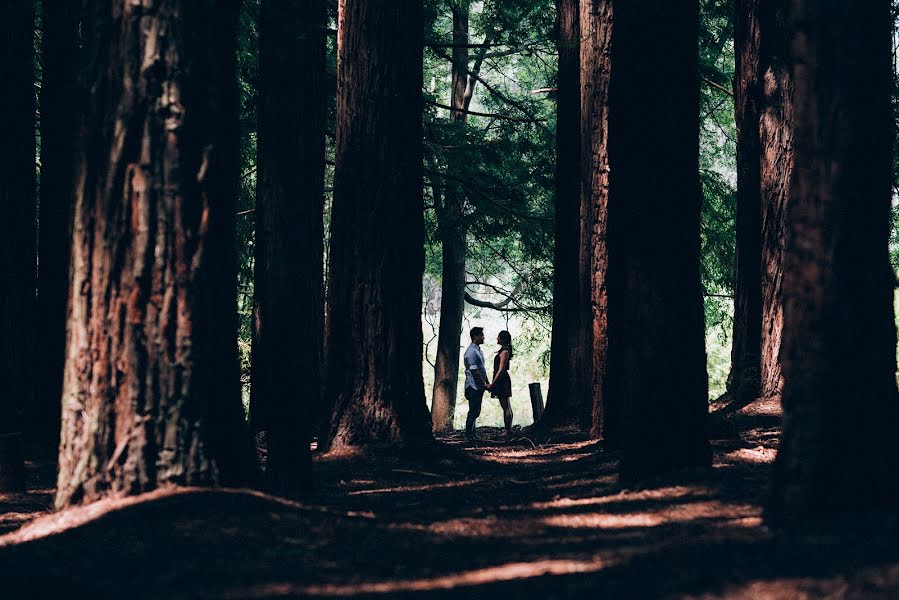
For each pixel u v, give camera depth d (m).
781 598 3.88
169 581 4.75
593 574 4.57
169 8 6.24
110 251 6.15
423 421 11.06
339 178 11.29
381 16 11.21
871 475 5.45
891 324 5.54
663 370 7.89
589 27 14.50
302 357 7.48
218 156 6.38
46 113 12.28
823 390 5.49
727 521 5.97
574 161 15.83
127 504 5.87
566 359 15.48
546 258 22.84
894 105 14.68
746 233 13.67
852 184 5.45
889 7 5.57
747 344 13.59
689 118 7.93
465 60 25.94
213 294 6.34
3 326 9.51
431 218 25.36
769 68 12.97
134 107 6.17
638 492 7.28
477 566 5.12
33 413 11.89
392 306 11.06
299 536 5.73
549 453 12.22
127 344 6.15
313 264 12.59
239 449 6.45
